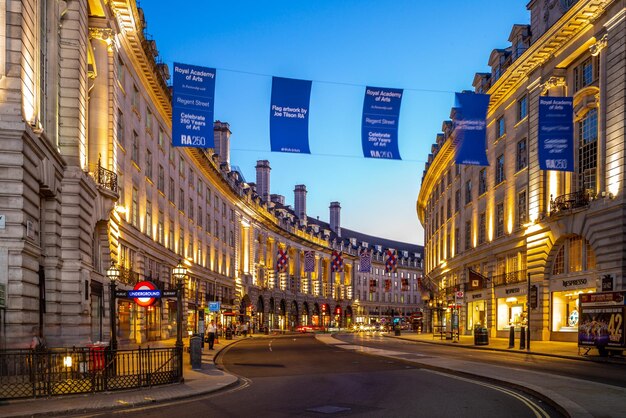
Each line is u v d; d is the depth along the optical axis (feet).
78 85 76.43
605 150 96.73
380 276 453.58
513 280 132.16
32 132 56.54
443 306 187.62
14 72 54.75
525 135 127.65
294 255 338.75
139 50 113.39
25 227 55.26
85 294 73.20
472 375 58.39
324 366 73.31
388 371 65.51
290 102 70.03
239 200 244.83
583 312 83.25
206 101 70.69
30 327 55.47
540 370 62.59
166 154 149.07
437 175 221.25
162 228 143.64
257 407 40.24
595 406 37.04
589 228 100.12
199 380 54.80
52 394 43.34
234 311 222.89
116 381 46.70
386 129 72.64
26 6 56.59
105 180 91.04
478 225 159.84
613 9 94.99
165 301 144.25
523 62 121.49
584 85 107.65
